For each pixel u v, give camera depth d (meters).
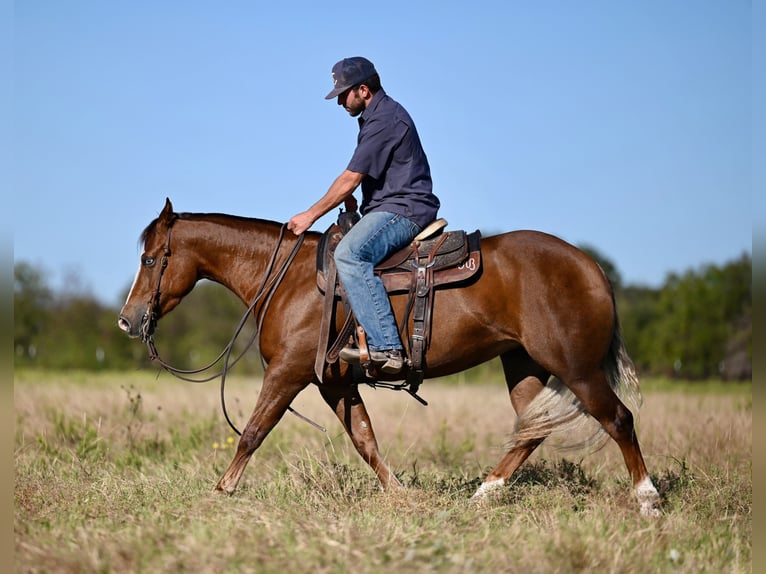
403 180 8.28
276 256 8.73
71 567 6.07
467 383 28.69
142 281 8.95
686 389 26.66
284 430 13.69
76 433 12.94
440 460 11.66
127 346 43.28
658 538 7.00
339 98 8.59
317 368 8.11
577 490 8.84
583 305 7.89
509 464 8.59
